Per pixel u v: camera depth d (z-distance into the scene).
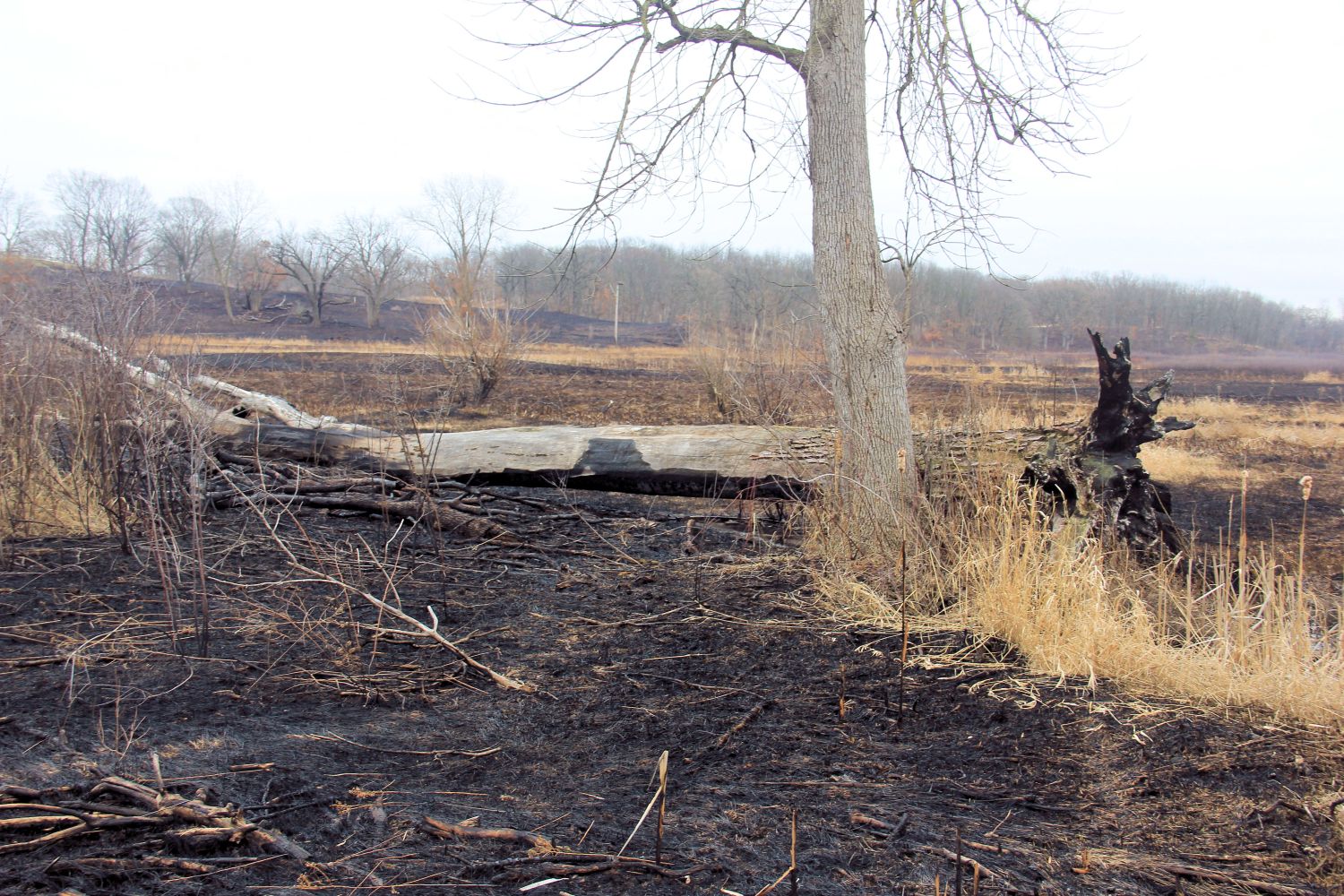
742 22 5.91
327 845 2.80
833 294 6.10
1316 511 10.00
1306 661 4.24
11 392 6.40
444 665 4.50
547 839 2.88
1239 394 28.41
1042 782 3.49
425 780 3.29
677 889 2.67
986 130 6.27
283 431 8.73
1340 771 3.47
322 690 4.10
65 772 3.09
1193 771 3.51
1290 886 2.80
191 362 6.51
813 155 6.12
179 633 4.70
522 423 15.38
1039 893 2.73
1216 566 5.41
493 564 6.42
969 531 5.69
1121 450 6.27
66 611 4.91
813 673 4.56
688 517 8.23
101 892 2.44
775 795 3.31
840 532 6.18
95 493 6.55
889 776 3.51
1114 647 4.50
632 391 22.56
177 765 3.22
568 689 4.29
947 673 4.55
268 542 6.36
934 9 6.11
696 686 4.36
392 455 8.47
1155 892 2.76
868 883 2.75
